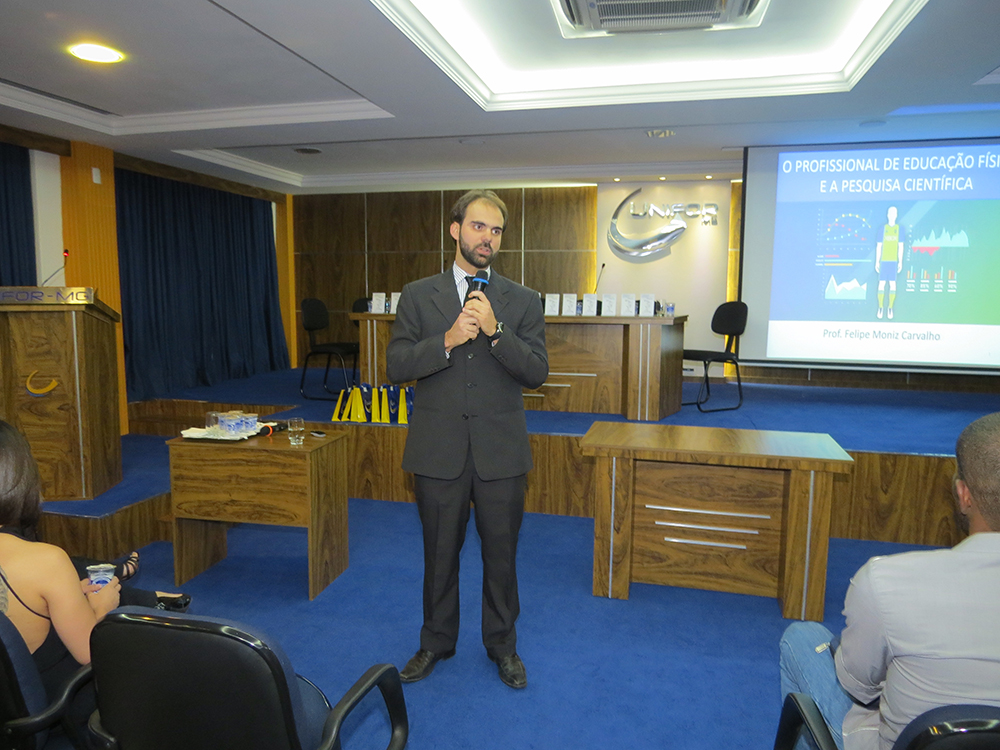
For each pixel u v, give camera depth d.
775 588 2.82
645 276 7.41
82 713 1.37
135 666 1.01
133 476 3.91
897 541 3.66
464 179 7.17
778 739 1.24
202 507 2.92
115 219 5.68
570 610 2.74
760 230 6.05
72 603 1.29
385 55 3.55
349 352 6.19
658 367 4.80
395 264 8.22
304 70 3.98
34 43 3.51
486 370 2.02
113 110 4.85
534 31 3.89
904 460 3.61
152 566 3.21
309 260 8.48
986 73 3.83
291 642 2.49
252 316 7.86
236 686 0.98
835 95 4.25
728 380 7.43
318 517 2.89
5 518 1.32
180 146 5.65
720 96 4.30
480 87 4.36
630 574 2.90
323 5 2.95
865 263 5.92
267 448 2.83
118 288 5.69
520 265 7.83
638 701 2.11
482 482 2.03
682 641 2.49
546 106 4.53
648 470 2.88
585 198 7.61
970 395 6.37
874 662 1.05
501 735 1.94
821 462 2.56
